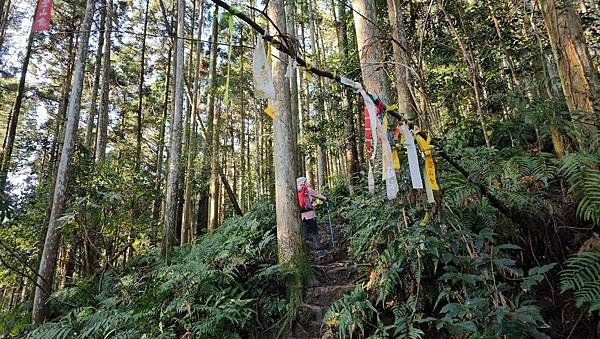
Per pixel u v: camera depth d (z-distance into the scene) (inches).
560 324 93.0
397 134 93.3
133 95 570.9
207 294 149.5
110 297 184.1
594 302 76.3
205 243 207.0
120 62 540.1
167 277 167.6
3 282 244.8
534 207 105.9
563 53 110.2
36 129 474.0
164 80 527.2
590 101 103.3
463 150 124.0
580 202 92.3
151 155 608.4
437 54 197.8
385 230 126.6
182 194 381.7
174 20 444.5
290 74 64.7
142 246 293.3
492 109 189.0
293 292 151.0
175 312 145.5
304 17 460.4
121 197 225.1
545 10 116.3
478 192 105.8
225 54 473.1
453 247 94.1
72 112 201.9
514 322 73.7
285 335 141.9
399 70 150.5
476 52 188.1
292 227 164.7
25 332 168.4
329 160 642.2
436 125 119.7
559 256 103.2
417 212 112.3
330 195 319.0
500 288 82.1
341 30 354.6
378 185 131.3
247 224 205.9
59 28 417.1
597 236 92.4
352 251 157.9
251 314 149.6
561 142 114.5
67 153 197.5
